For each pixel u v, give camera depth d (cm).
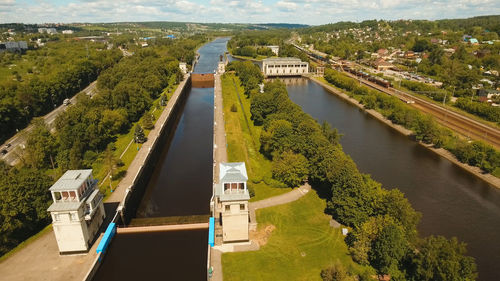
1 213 9531
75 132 15450
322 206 11619
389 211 9475
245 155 16062
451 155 16762
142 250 10281
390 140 19375
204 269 9556
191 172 15925
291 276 8612
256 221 10888
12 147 17000
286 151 14112
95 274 9306
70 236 9431
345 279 7994
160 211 12731
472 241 10619
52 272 9006
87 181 10119
